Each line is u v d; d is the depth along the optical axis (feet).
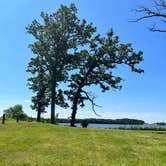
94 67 231.09
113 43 233.55
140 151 80.69
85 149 80.02
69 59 228.63
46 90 234.79
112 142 93.25
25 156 69.00
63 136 101.76
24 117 282.36
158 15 143.54
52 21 234.58
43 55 232.12
